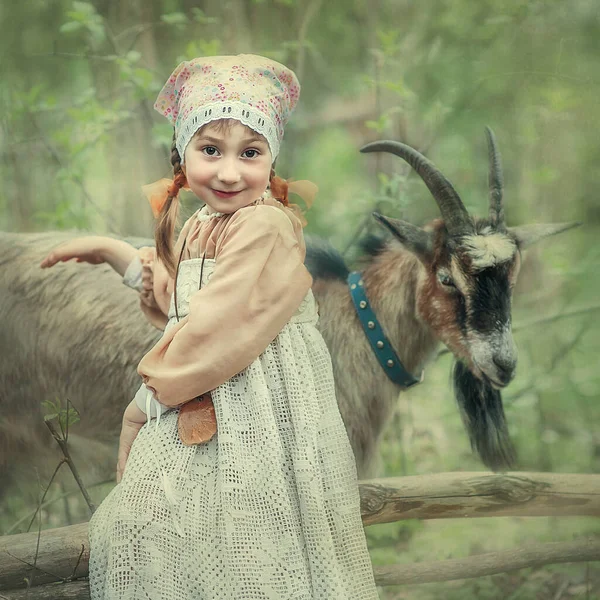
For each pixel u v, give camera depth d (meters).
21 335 4.47
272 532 2.36
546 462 4.90
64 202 5.48
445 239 3.81
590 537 3.52
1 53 6.61
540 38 6.27
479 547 4.20
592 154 6.44
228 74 2.48
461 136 6.59
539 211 6.74
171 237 2.71
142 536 2.35
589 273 5.91
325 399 2.57
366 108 8.68
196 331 2.37
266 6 7.03
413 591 3.86
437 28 6.97
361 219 5.95
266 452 2.38
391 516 3.35
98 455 4.55
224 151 2.43
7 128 6.21
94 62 6.63
